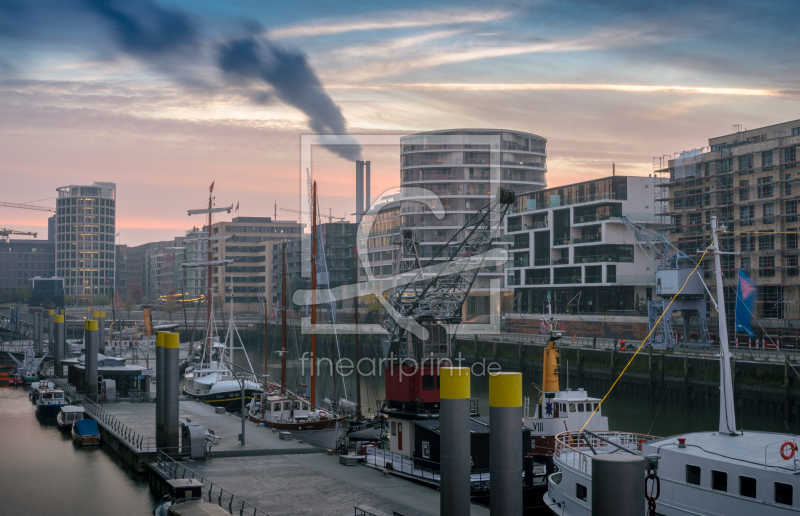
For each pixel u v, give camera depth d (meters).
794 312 115.44
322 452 59.94
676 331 120.31
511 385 31.14
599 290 155.50
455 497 32.50
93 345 90.56
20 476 56.44
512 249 176.38
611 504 21.77
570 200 163.12
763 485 33.84
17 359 132.00
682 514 36.97
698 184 134.00
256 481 49.06
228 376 103.75
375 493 45.72
